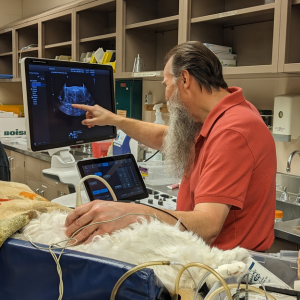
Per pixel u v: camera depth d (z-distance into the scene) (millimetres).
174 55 1314
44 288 543
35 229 702
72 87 1741
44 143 1620
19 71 5125
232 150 1036
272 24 2635
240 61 2875
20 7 5812
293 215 2158
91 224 684
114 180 1484
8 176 1612
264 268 715
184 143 1407
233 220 1142
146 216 767
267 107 2699
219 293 574
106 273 495
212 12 2842
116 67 3459
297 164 2484
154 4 3520
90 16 4000
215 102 1254
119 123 1789
